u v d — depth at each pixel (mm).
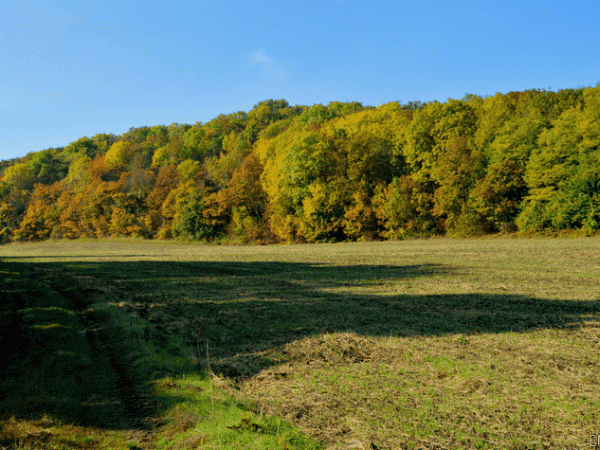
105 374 8289
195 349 9820
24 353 9102
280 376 8008
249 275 24922
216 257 41406
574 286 16516
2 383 7258
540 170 47250
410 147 62969
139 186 111875
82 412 6355
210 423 5879
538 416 5980
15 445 5039
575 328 10453
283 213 73062
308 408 6508
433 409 6320
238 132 165625
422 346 9461
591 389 6793
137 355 9227
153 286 20766
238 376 8141
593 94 54375
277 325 11992
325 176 69625
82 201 115188
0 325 11672
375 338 10258
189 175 106750
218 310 14414
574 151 45844
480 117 61219
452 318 12000
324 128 78625
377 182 65750
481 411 6195
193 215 85938
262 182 84125
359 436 5547
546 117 54938
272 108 192000
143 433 5707
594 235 41719
